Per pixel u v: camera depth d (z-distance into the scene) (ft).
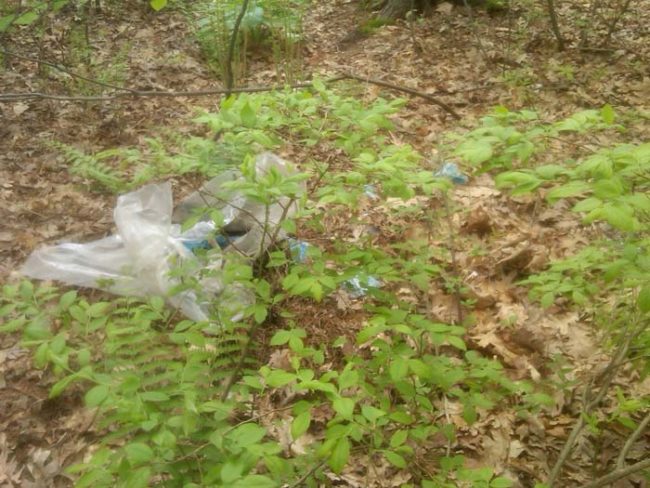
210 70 21.58
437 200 13.26
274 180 6.42
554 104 18.60
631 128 15.39
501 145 6.55
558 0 26.13
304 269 6.92
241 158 7.80
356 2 28.40
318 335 10.49
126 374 5.96
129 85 20.01
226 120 6.89
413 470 7.55
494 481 5.64
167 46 23.06
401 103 7.63
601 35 23.57
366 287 7.57
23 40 22.11
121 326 7.39
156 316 6.77
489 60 21.75
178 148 11.96
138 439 5.01
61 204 14.53
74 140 17.03
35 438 9.53
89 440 9.42
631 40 23.34
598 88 19.69
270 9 20.98
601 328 9.20
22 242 13.33
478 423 9.10
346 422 7.00
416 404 7.47
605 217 4.75
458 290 10.36
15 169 15.75
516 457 8.79
